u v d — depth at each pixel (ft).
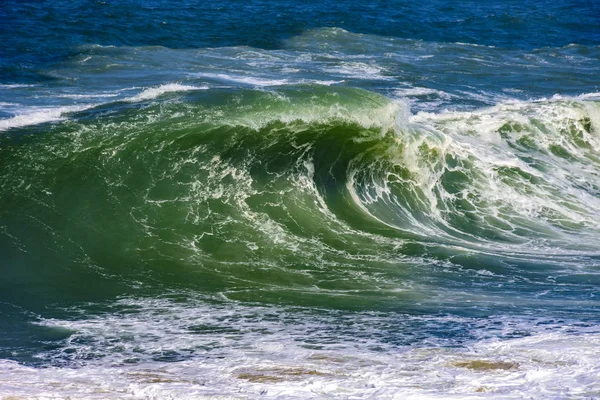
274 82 278.67
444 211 167.02
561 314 108.68
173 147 155.22
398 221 158.61
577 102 214.90
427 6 499.92
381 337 98.32
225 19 409.49
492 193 174.29
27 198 141.18
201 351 93.50
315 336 99.30
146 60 311.68
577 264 138.82
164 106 166.61
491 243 152.35
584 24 457.68
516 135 202.69
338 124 168.25
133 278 126.31
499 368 80.89
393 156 172.24
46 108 220.84
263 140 161.58
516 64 341.82
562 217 168.55
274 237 143.95
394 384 75.92
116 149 152.56
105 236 136.98
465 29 430.20
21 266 127.34
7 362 89.97
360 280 128.06
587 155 201.26
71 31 356.38
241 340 97.91
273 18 419.33
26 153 148.66
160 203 145.79
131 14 401.70
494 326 102.53
